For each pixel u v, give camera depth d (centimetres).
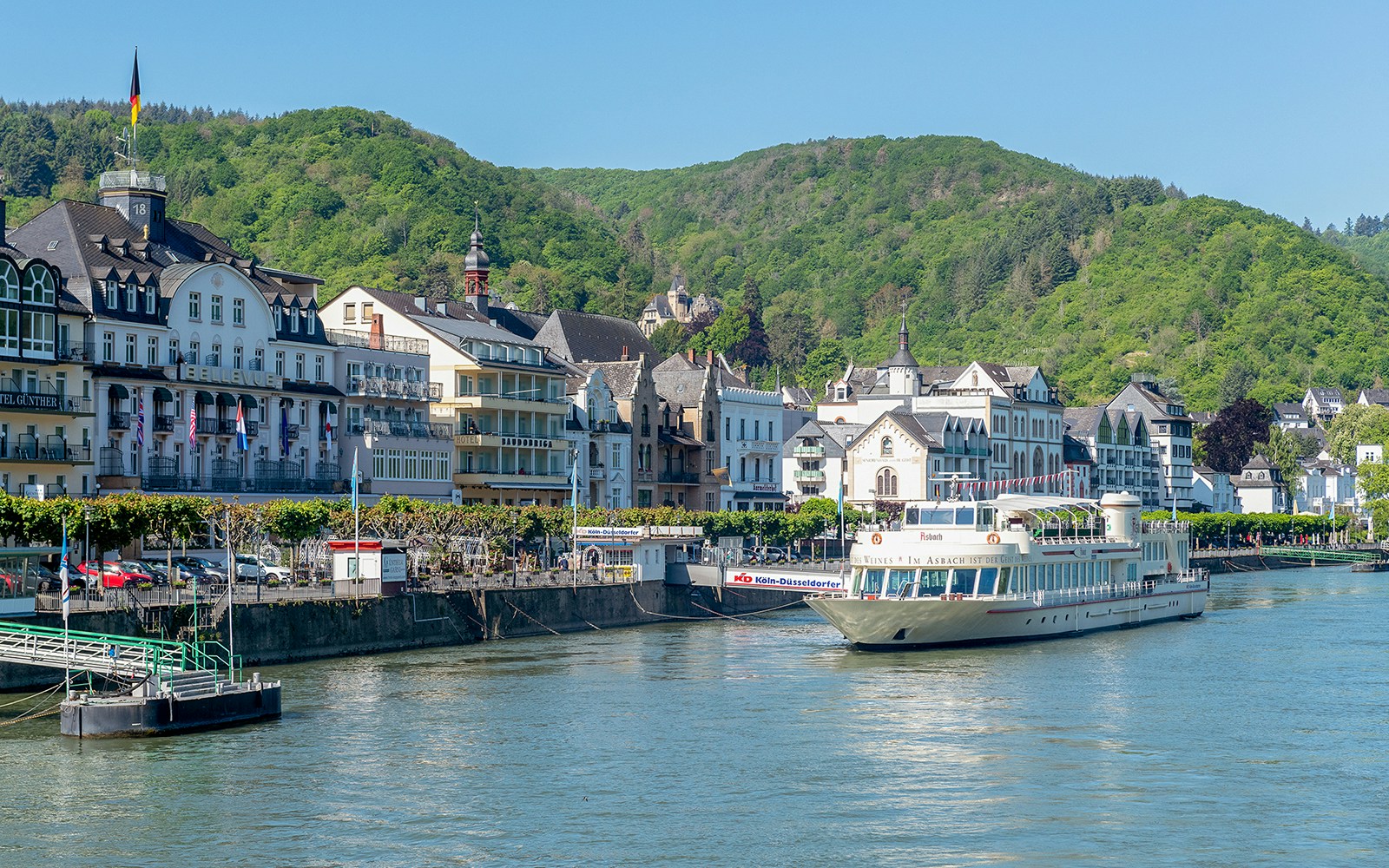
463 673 9988
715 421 19875
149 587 10156
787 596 15975
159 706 7662
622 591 13700
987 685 9638
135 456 12612
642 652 11269
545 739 7756
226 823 6141
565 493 17275
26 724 7844
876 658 10956
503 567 13512
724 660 10806
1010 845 5912
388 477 14912
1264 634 13050
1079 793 6706
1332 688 9569
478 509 13362
